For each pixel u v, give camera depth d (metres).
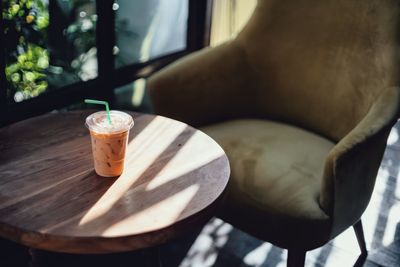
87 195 0.92
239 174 1.30
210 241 1.60
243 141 1.45
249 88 1.64
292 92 1.59
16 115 1.53
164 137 1.16
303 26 1.55
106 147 0.94
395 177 2.02
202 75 1.53
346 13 1.46
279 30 1.58
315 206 1.20
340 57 1.47
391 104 1.25
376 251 1.60
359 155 1.17
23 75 1.63
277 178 1.28
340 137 1.50
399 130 2.41
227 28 2.28
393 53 1.32
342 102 1.48
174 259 1.52
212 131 1.52
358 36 1.43
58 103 1.67
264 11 1.60
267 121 1.64
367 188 1.33
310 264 1.52
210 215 0.92
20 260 1.48
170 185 0.97
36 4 1.59
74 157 1.05
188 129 1.21
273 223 1.22
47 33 1.66
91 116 0.98
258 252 1.57
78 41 1.78
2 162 1.01
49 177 0.97
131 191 0.94
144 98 2.20
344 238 1.66
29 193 0.91
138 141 1.13
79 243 0.81
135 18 2.01
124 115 0.99
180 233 0.87
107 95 1.86
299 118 1.60
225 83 1.58
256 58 1.62
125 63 2.03
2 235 0.84
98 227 0.83
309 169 1.33
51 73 1.72
